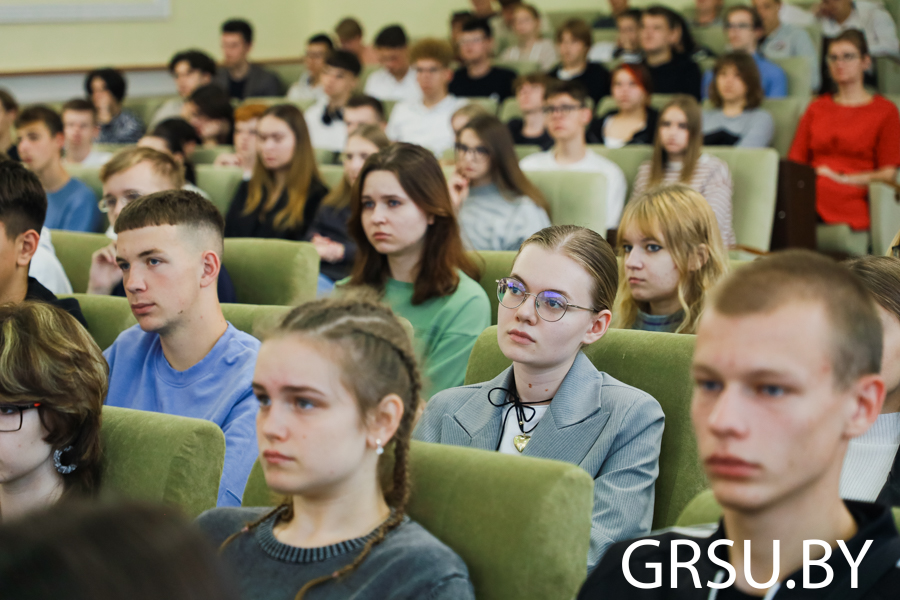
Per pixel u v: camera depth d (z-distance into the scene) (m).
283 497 1.32
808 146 5.32
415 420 1.29
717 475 0.90
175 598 0.50
